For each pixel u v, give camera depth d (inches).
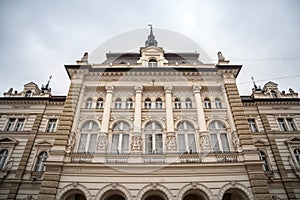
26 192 746.2
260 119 909.8
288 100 942.4
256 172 586.2
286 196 728.3
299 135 860.0
